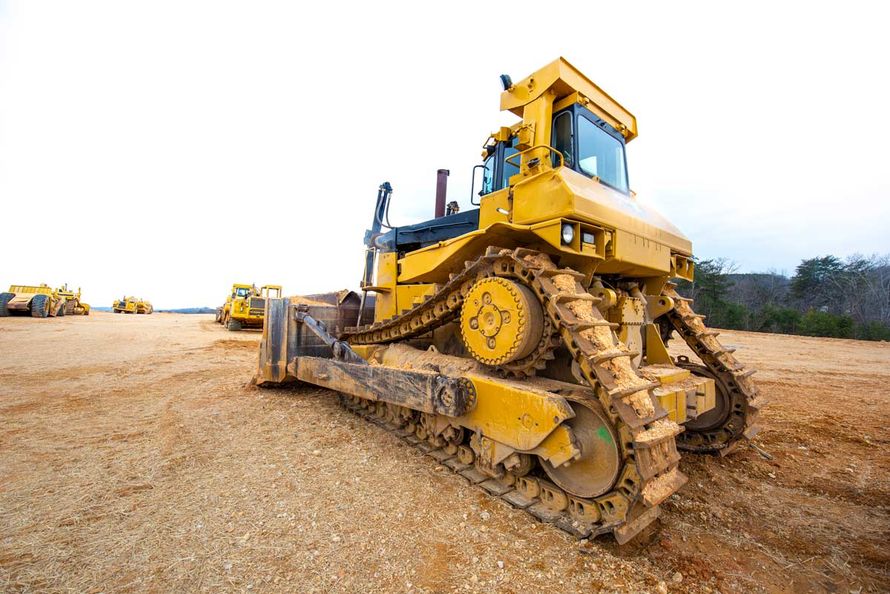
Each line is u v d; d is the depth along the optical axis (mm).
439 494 3580
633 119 5609
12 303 28281
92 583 2377
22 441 4688
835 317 32281
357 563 2625
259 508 3264
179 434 4941
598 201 3688
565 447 3047
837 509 3686
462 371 4230
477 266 3891
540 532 3043
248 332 22312
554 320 3244
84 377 8312
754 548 3045
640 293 4848
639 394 3035
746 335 25438
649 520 2961
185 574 2471
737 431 4793
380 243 6621
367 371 4750
